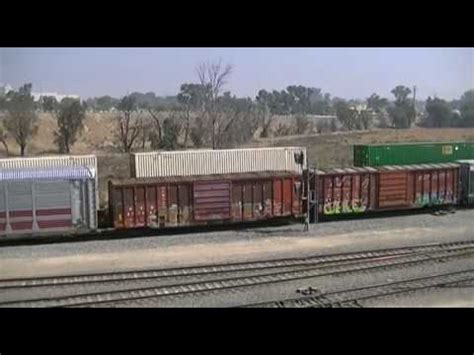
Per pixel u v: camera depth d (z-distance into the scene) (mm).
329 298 17781
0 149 66562
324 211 31594
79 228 27172
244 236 28359
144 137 65938
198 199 28844
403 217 33594
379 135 80500
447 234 28906
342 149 65625
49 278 20406
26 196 26328
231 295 18281
